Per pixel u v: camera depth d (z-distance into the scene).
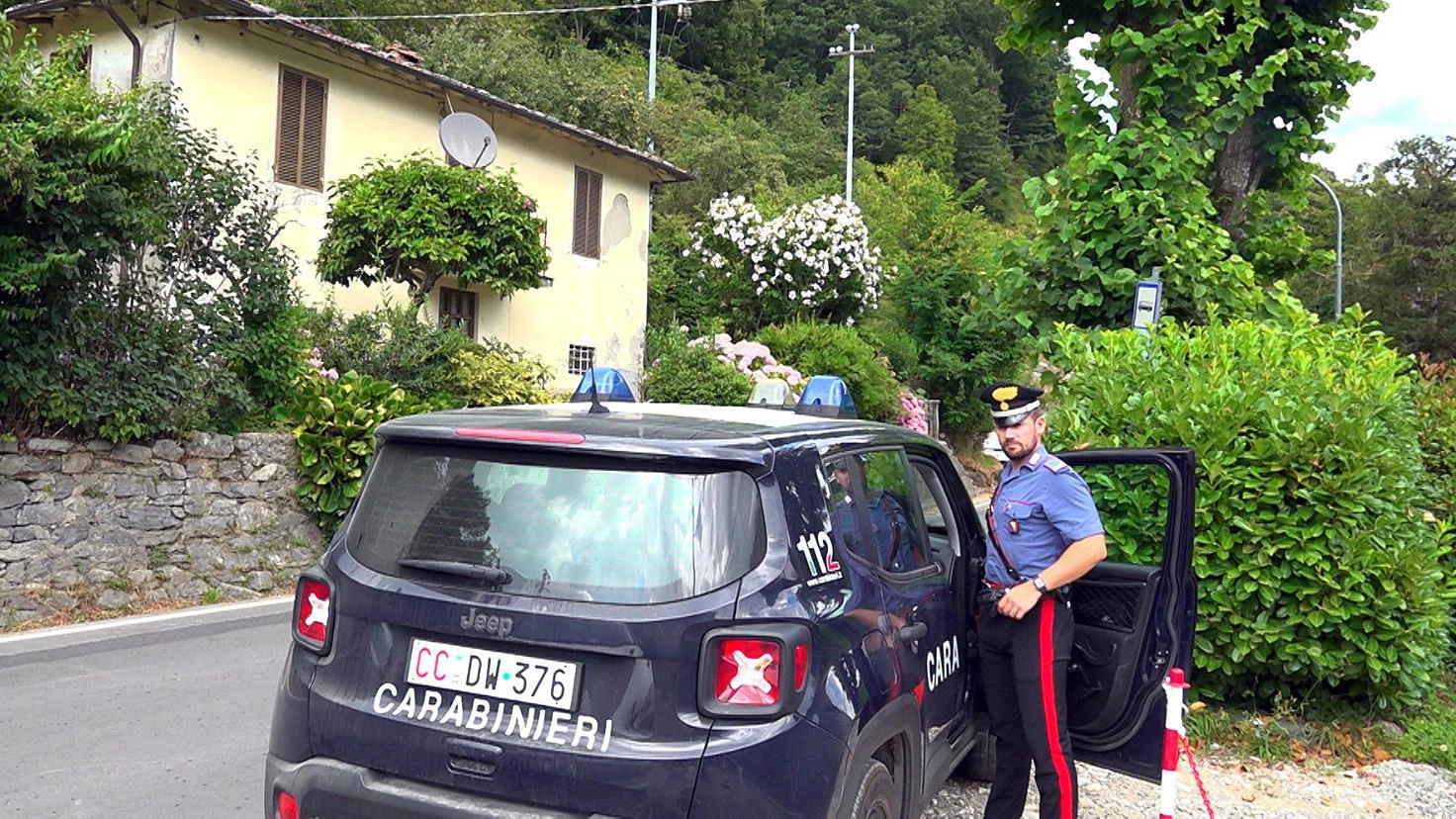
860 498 3.42
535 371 15.57
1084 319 7.70
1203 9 7.54
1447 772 5.33
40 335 8.28
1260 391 5.53
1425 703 6.15
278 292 10.39
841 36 63.72
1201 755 5.42
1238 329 6.19
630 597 2.73
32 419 8.41
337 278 14.21
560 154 18.78
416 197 13.71
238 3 13.28
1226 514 5.37
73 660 6.93
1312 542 5.30
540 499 2.93
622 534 2.81
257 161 14.17
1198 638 5.54
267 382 10.45
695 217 30.64
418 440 3.15
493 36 27.45
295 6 24.59
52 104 7.89
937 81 65.88
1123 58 7.58
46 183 7.69
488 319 17.34
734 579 2.76
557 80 26.62
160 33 13.30
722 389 18.98
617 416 3.27
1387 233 32.66
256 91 14.19
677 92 40.38
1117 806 4.77
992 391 3.90
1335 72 7.84
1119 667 4.07
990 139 65.25
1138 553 5.60
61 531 8.46
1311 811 4.80
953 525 4.24
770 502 2.90
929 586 3.74
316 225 15.00
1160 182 7.44
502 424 3.08
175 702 5.97
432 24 27.38
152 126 8.60
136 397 8.84
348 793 2.90
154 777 4.78
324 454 10.16
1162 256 7.27
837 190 41.47
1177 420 5.48
